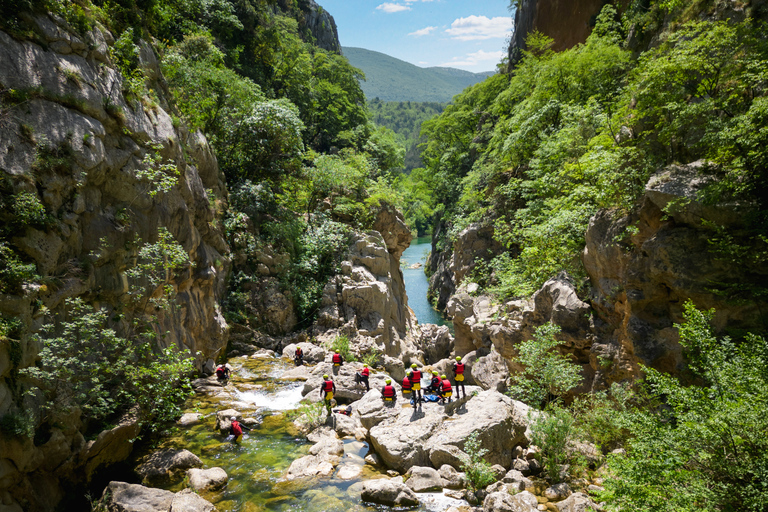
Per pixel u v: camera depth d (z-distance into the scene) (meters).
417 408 15.55
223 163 31.14
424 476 12.37
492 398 14.85
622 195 16.39
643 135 17.41
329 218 35.00
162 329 17.59
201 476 12.40
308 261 30.44
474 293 30.94
